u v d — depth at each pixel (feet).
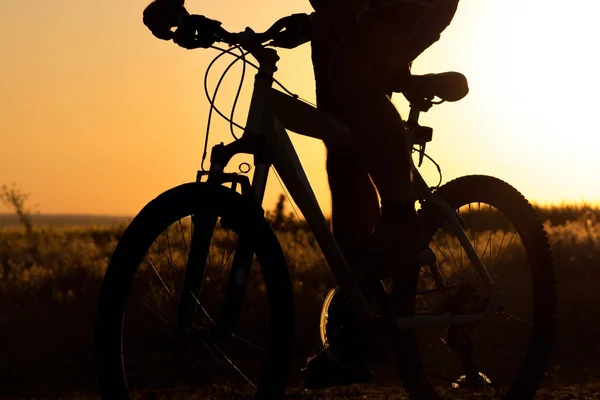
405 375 13.17
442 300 13.47
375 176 11.00
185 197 10.07
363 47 10.79
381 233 11.14
